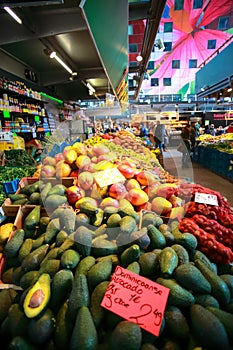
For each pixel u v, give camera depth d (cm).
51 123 678
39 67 608
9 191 154
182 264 81
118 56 352
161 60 2209
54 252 88
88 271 79
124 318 68
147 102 1470
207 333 61
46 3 176
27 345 62
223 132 1153
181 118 1278
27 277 83
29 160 279
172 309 70
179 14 1902
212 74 956
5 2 171
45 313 69
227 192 434
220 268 96
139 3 371
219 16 1906
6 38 328
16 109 434
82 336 59
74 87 889
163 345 65
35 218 108
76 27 317
